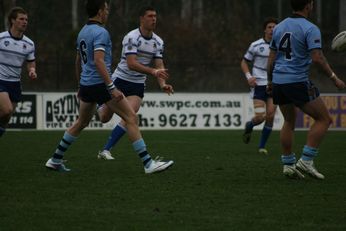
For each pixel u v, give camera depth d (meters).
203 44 102.62
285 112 30.12
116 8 104.88
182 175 31.70
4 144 51.09
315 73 92.12
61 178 30.53
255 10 122.00
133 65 33.75
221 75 85.06
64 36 106.94
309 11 29.59
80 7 113.94
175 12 115.94
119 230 20.34
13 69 36.78
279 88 29.53
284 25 29.45
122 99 30.53
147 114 74.56
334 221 21.52
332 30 118.25
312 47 28.56
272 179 30.38
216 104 75.56
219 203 24.42
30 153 43.31
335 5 123.56
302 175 30.25
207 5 121.38
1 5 100.69
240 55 102.56
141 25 37.28
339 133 67.94
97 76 30.50
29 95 73.12
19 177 30.88
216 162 38.03
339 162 38.47
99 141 55.06
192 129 74.69
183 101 75.19
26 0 106.88
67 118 74.25
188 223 21.20
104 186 28.14
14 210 23.09
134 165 36.09
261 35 109.31
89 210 23.16
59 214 22.48
